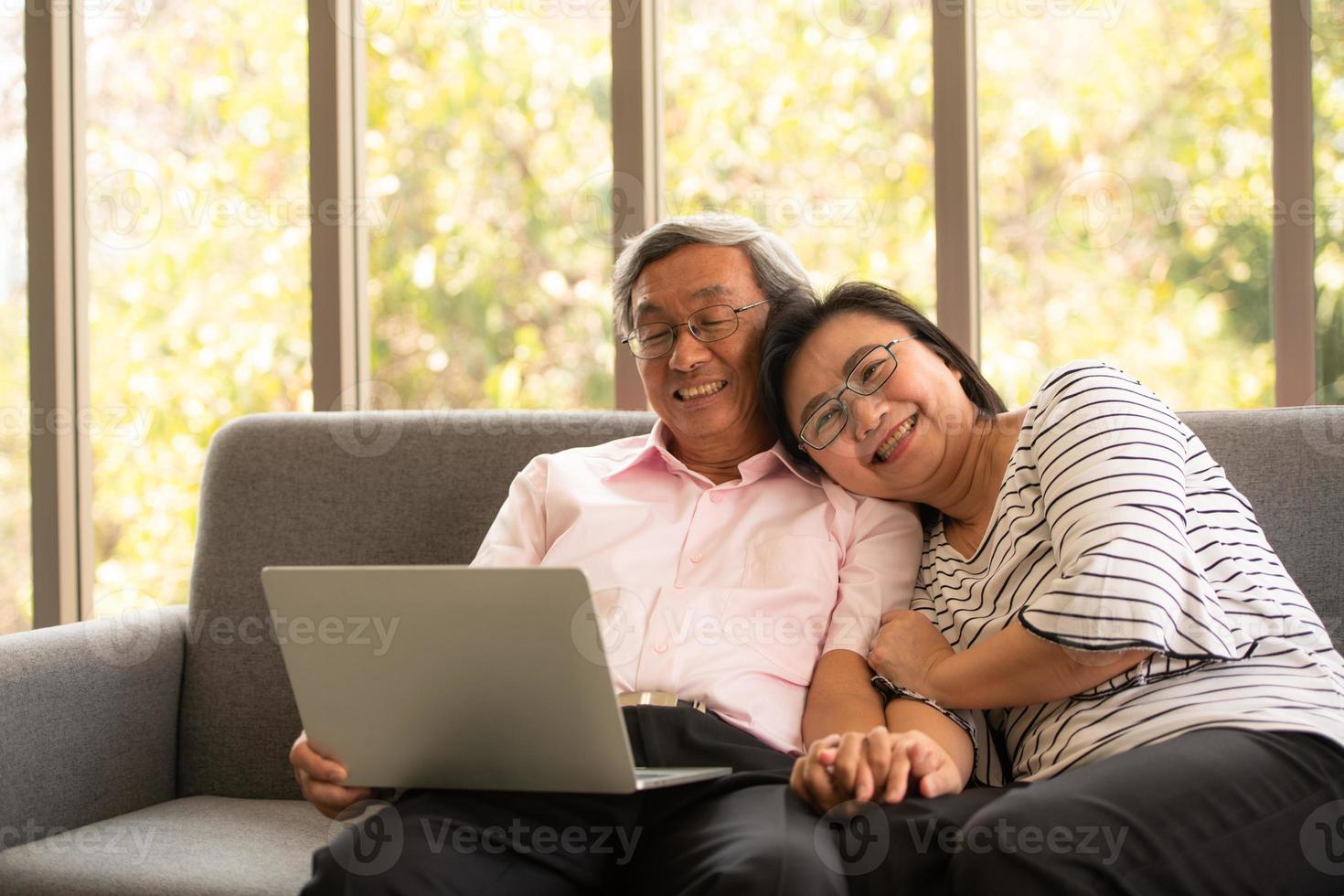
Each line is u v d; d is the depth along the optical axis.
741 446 1.66
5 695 1.50
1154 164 1.96
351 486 1.86
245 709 1.79
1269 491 1.53
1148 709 1.19
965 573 1.44
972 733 1.33
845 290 1.56
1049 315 2.01
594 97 2.23
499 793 1.24
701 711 1.36
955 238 2.02
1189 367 1.94
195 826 1.54
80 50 2.50
